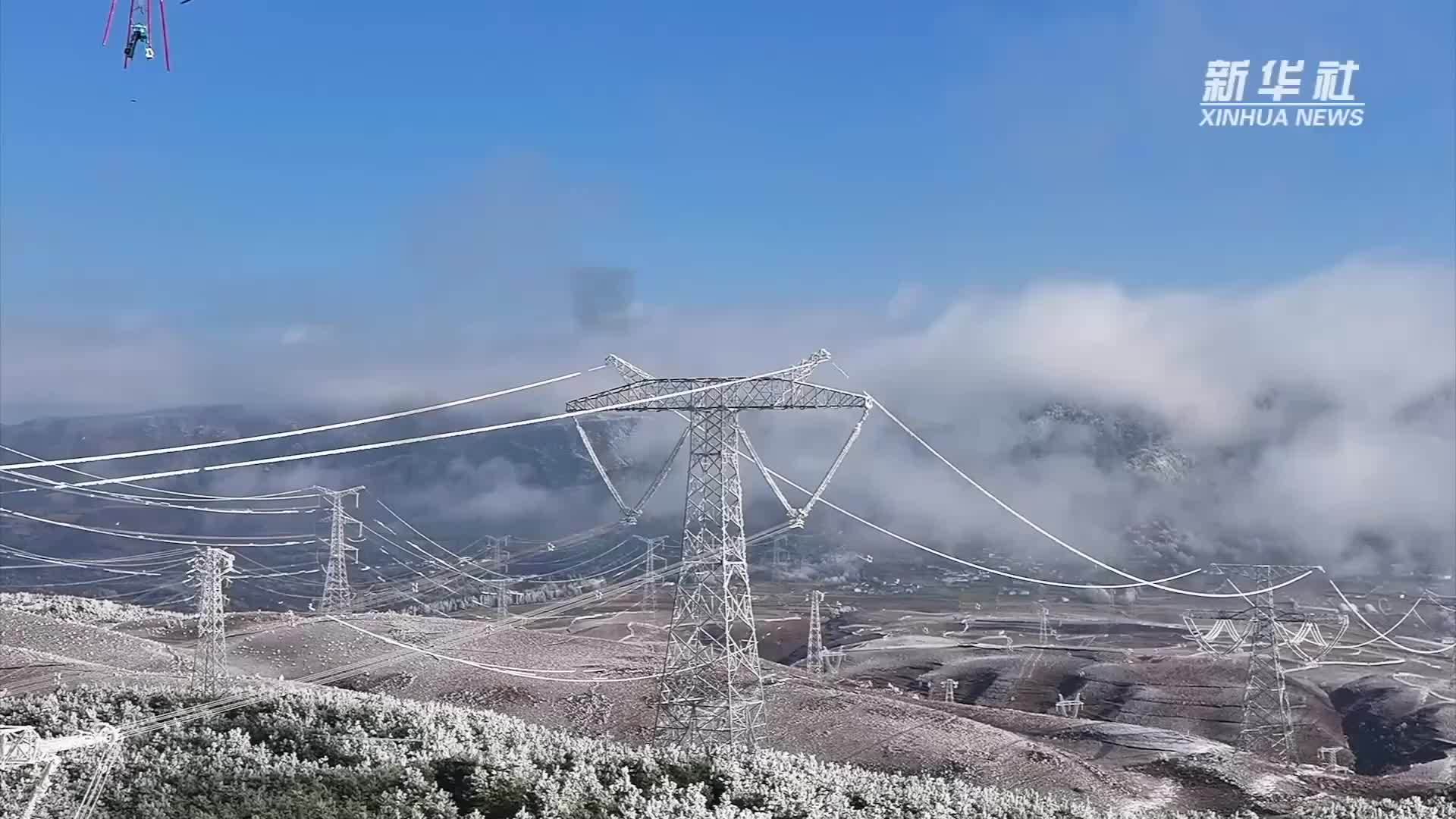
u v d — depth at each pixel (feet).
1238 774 291.17
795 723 319.27
